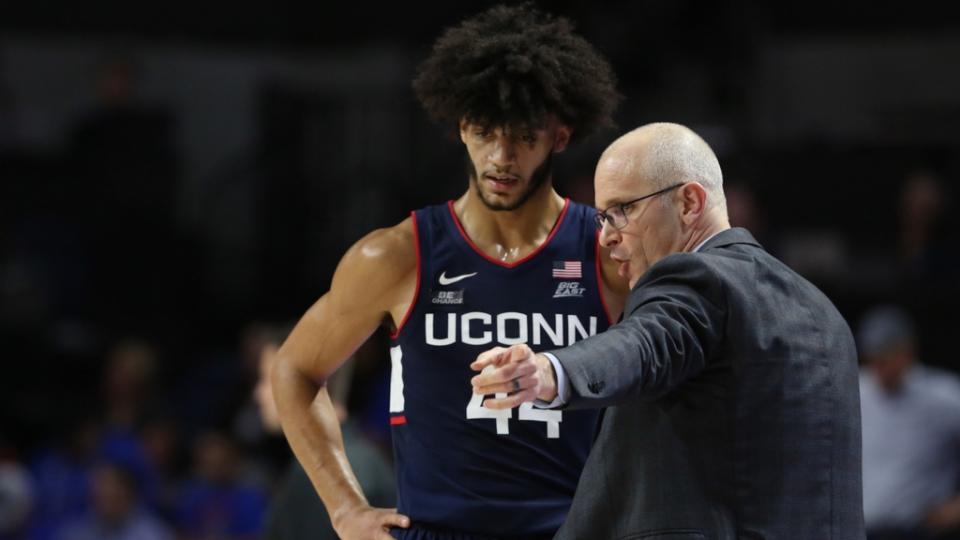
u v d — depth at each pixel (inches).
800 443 240.7
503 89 267.0
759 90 872.9
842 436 246.4
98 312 824.9
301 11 994.7
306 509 365.4
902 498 584.7
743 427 238.5
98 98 911.0
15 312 810.8
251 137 952.3
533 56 273.4
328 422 290.8
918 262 744.3
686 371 231.5
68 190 844.0
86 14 971.9
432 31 978.7
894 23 948.0
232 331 838.5
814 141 818.8
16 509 654.5
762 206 802.2
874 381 597.9
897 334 590.2
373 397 603.5
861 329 726.5
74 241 832.9
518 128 268.8
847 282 767.7
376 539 273.4
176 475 719.1
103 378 790.5
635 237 255.0
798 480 239.8
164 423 702.5
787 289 251.1
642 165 253.8
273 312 842.8
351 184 856.3
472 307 280.1
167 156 858.1
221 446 655.1
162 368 794.8
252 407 711.7
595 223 286.4
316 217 864.3
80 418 757.9
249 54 972.6
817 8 957.8
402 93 869.8
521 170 273.4
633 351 221.9
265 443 701.3
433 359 280.7
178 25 982.4
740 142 799.7
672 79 829.8
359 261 283.4
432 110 285.6
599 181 258.4
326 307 288.8
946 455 590.2
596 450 253.1
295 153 876.0
